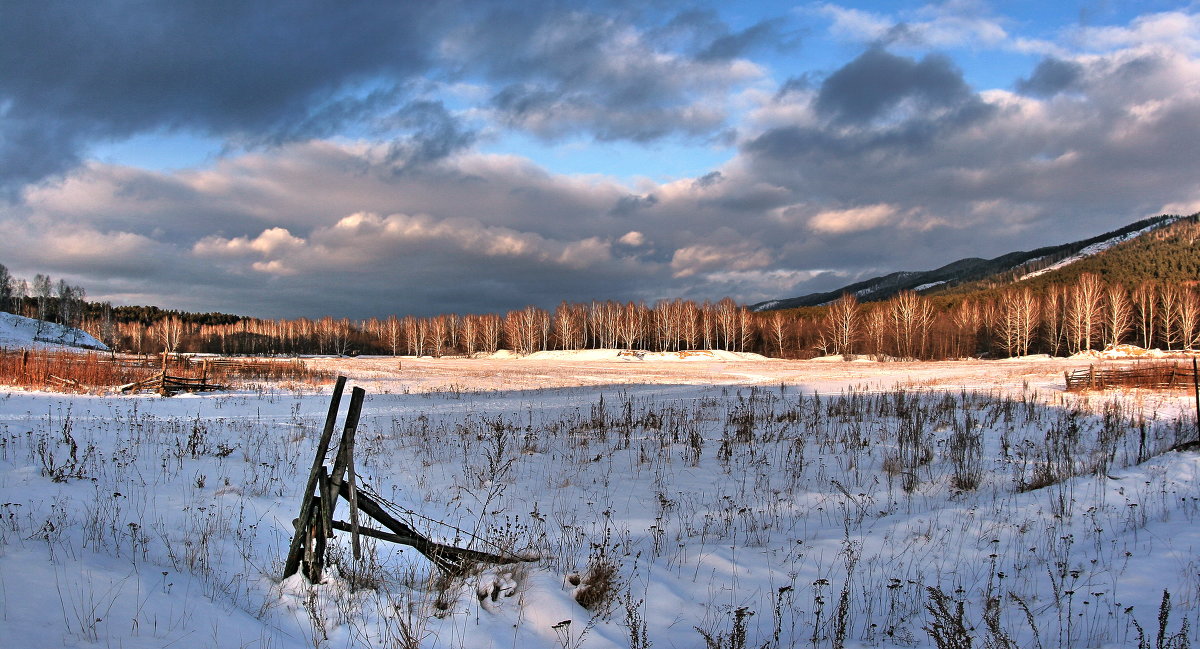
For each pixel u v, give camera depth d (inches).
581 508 387.5
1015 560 283.9
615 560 276.4
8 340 2709.2
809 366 2947.8
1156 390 983.6
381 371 2338.8
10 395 830.5
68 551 219.6
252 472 426.6
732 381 1771.7
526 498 410.6
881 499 403.9
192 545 261.7
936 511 362.3
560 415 828.0
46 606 171.0
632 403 1006.4
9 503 276.8
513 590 225.0
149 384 1089.4
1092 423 641.6
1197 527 300.0
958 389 1178.0
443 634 197.0
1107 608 221.0
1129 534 303.6
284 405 953.5
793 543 317.1
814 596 250.5
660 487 438.3
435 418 829.2
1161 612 185.3
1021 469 455.5
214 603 199.6
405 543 247.8
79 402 834.8
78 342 3334.2
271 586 230.7
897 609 235.8
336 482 238.1
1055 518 337.4
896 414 729.6
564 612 215.5
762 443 576.7
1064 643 196.5
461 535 323.0
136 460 431.8
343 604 214.2
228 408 877.8
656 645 205.5
